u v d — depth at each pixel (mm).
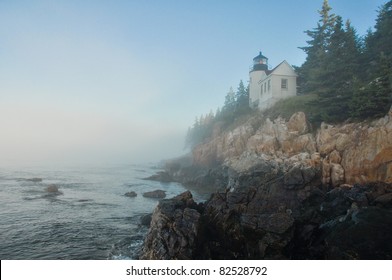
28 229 25875
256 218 17344
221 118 83312
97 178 77688
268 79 55594
